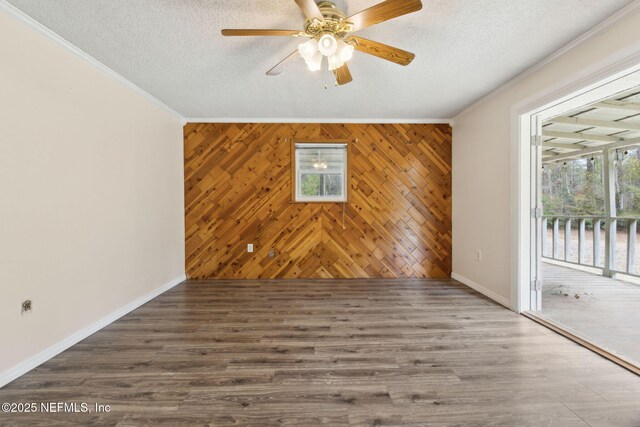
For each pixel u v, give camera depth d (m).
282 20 1.87
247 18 1.85
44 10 1.74
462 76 2.66
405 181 3.96
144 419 1.37
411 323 2.47
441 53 2.26
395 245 3.97
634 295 3.24
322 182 3.94
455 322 2.50
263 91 3.00
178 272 3.75
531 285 2.73
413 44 2.13
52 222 1.97
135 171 2.90
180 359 1.91
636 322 2.48
